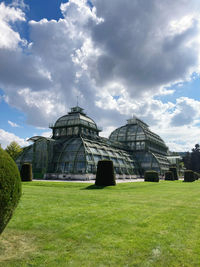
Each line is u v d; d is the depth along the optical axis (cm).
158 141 9712
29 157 5875
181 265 648
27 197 1847
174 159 9619
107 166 3266
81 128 6450
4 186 656
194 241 838
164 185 3875
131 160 7688
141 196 2164
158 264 652
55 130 6738
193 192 2669
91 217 1169
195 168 12719
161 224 1063
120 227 1002
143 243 812
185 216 1247
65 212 1277
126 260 676
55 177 5253
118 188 3022
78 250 746
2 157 704
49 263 648
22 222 1057
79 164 5175
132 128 9075
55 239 846
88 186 3086
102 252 730
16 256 695
